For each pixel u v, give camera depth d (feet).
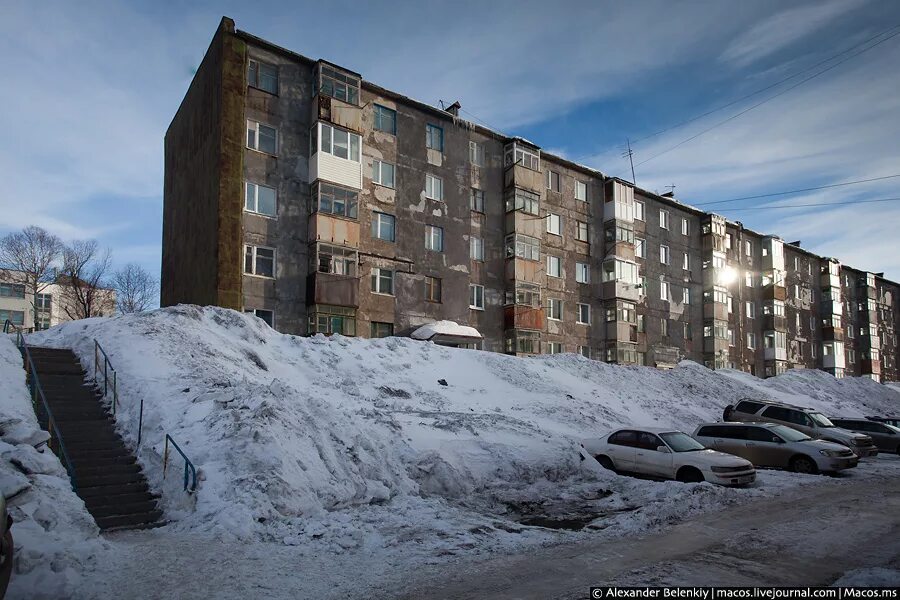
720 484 40.55
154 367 41.88
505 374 74.79
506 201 110.22
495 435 44.86
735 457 42.86
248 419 32.37
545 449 44.24
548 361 88.99
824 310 194.08
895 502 35.94
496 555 23.89
